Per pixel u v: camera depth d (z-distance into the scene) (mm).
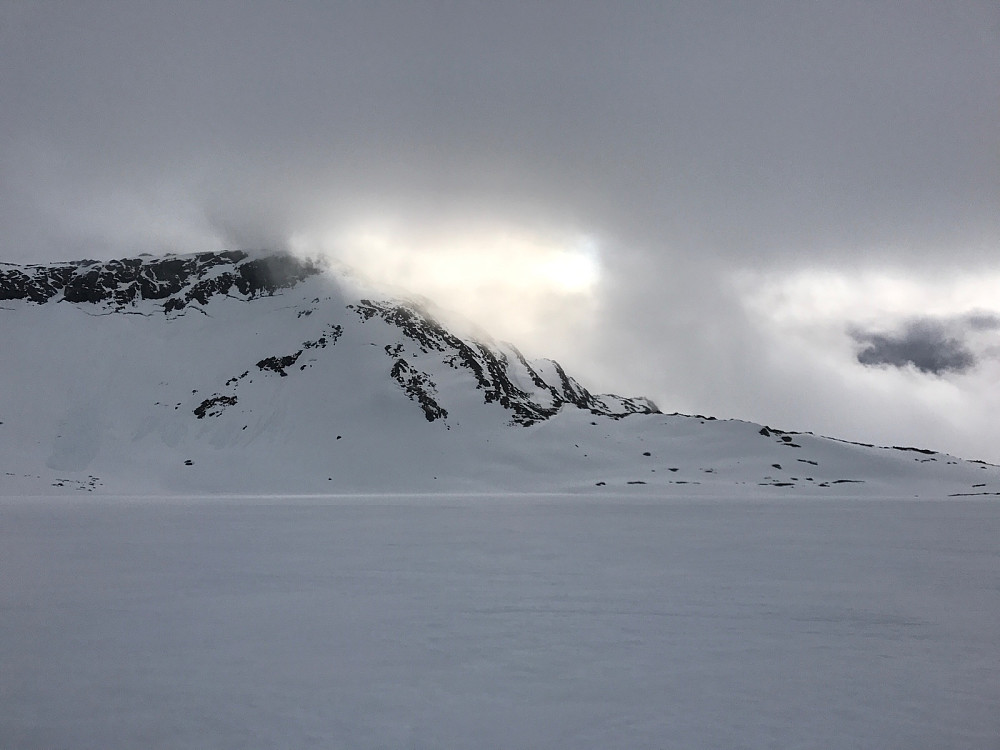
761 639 17109
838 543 36594
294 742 11227
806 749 10953
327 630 17875
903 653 15938
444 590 23031
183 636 17328
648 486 122125
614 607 20484
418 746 11062
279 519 53094
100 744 11219
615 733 11531
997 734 11516
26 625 18375
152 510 65375
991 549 34188
